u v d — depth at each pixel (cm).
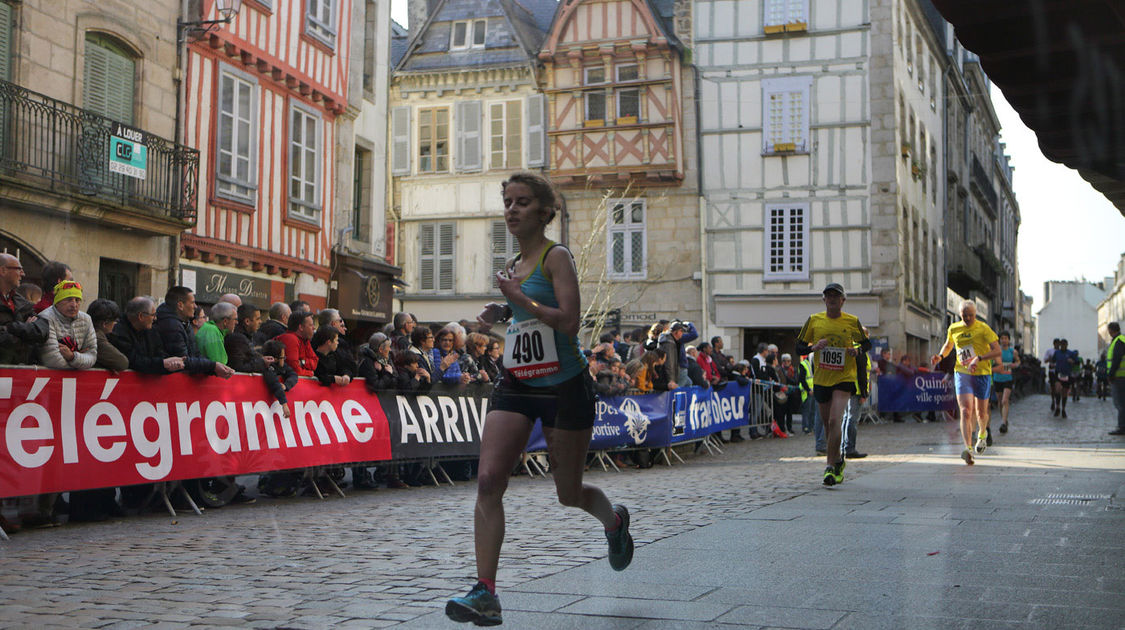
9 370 677
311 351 956
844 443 1252
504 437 393
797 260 2944
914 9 3203
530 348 396
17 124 1243
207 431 820
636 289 3000
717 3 2988
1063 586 457
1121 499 792
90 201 1323
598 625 388
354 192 2122
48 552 597
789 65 2955
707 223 2981
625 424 1223
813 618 396
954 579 475
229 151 1647
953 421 2394
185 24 1539
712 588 459
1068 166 460
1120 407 1694
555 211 415
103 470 734
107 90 1410
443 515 785
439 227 3156
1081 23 344
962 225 4256
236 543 631
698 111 2992
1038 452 1313
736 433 1744
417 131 3178
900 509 746
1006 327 6119
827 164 2931
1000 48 366
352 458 962
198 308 968
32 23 1278
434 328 3150
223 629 393
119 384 754
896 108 2919
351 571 525
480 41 3136
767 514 729
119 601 450
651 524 682
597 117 3009
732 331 2966
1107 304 7456
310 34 1842
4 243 1264
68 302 712
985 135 5078
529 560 545
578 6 3006
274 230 1766
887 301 2884
